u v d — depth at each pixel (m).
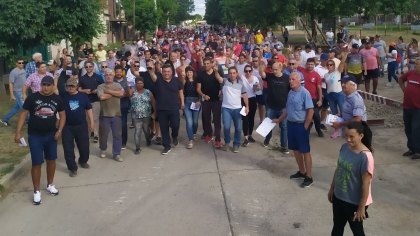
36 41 15.55
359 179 4.43
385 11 33.34
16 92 11.41
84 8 16.08
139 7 49.56
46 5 14.88
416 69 7.99
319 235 5.60
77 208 6.73
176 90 9.14
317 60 13.35
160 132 10.00
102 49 18.05
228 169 8.14
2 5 14.29
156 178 7.84
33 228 6.14
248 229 5.83
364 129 4.50
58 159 9.09
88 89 9.48
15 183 7.84
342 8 30.44
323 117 10.84
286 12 31.98
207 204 6.65
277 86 8.81
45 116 6.79
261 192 7.02
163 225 6.04
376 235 5.55
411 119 8.28
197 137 10.41
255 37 27.95
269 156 8.85
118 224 6.13
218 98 9.41
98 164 8.73
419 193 6.80
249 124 9.78
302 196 6.82
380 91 15.33
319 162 8.35
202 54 13.14
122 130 9.69
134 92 9.24
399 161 8.22
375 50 14.20
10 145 9.77
